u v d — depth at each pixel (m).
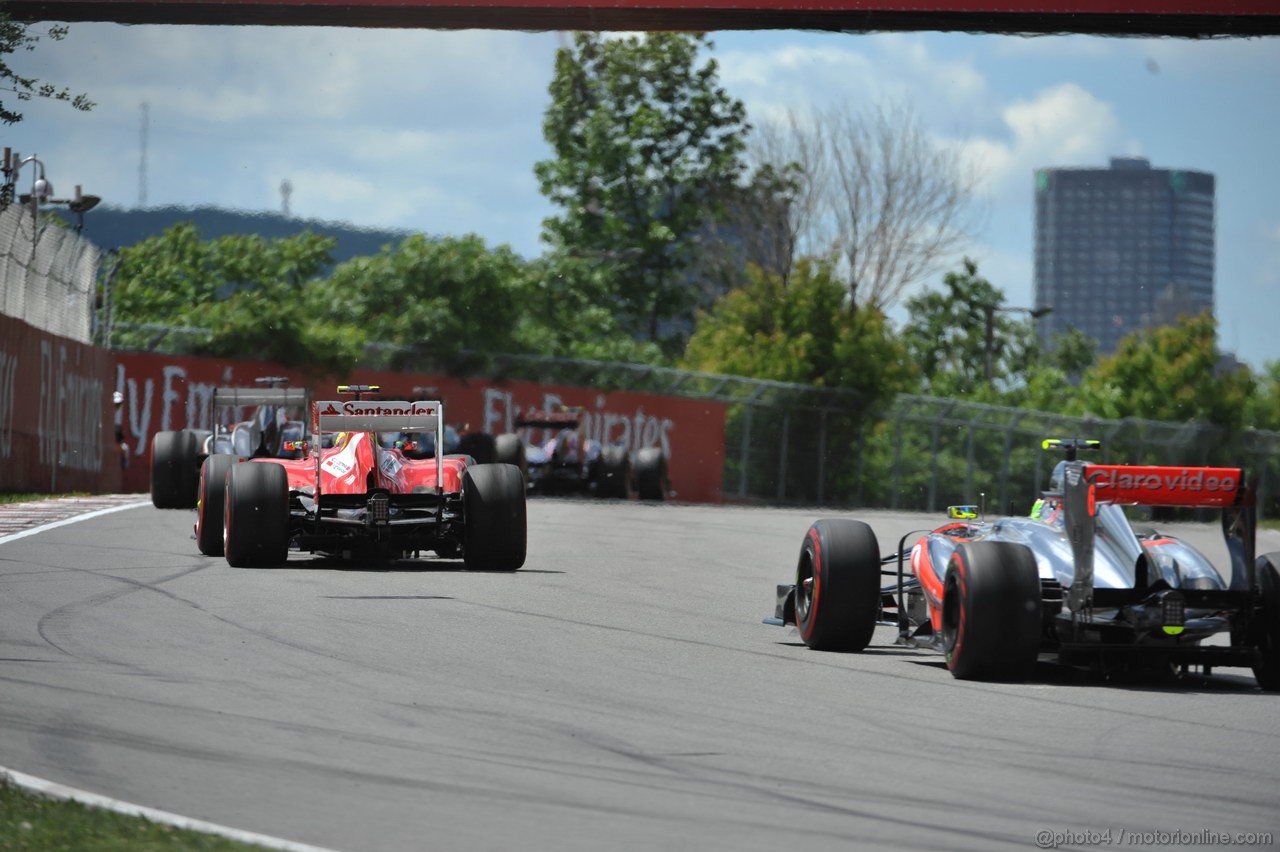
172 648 32.25
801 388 159.25
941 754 24.05
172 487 79.81
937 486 163.88
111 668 29.48
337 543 49.78
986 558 31.06
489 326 155.00
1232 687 32.22
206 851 17.25
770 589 50.78
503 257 160.75
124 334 132.38
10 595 40.44
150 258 187.88
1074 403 199.12
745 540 76.88
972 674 31.31
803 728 25.86
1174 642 30.95
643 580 51.19
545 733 24.75
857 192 194.62
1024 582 30.89
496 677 29.94
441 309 149.50
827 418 162.62
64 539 58.69
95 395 106.25
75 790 20.03
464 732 24.61
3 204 84.00
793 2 73.81
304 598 41.53
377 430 49.09
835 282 171.62
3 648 31.34
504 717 25.95
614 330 192.38
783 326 171.38
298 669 30.12
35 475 89.69
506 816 19.52
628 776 21.97
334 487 48.91
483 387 149.38
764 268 187.12
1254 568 30.92
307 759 22.36
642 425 154.62
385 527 48.81
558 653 33.38
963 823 19.81
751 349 168.88
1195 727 26.94
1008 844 18.84
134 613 37.59
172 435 80.94
